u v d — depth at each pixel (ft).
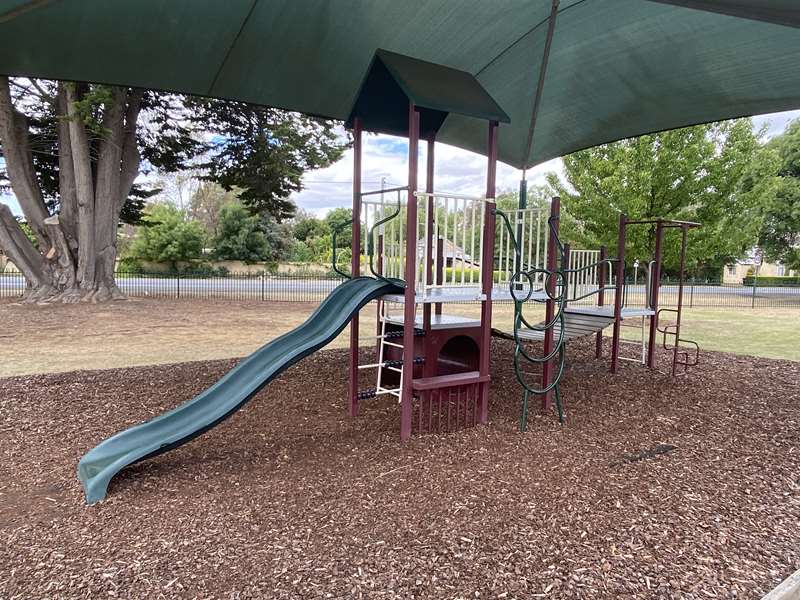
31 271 47.55
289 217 59.36
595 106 22.27
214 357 24.58
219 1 13.75
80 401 15.57
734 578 6.88
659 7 15.29
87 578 6.69
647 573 6.94
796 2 9.81
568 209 38.09
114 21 13.67
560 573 6.89
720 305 60.85
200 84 18.04
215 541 7.65
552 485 9.78
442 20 16.08
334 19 15.38
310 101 20.29
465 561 7.13
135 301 49.08
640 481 10.12
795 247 82.89
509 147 27.07
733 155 34.01
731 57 16.98
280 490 9.52
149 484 9.84
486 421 14.07
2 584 6.57
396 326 17.70
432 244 16.93
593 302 52.06
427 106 11.78
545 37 17.69
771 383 19.56
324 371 20.25
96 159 47.88
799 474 10.76
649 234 35.22
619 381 19.69
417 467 10.64
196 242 120.47
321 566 6.97
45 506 8.93
